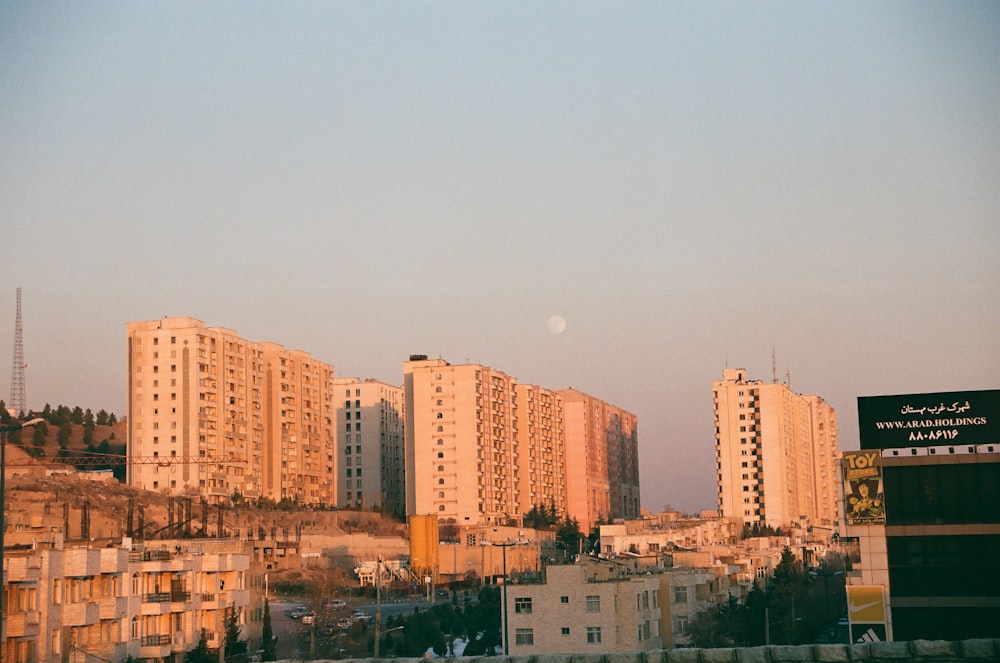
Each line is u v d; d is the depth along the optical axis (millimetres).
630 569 130375
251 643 142375
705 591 149500
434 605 186625
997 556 110000
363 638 154875
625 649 114062
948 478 113375
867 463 114438
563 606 113812
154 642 116000
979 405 112938
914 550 112250
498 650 147125
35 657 94625
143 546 129625
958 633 109938
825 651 54219
